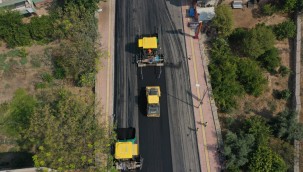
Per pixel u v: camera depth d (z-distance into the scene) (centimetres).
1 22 4834
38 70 4925
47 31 5016
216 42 4975
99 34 5025
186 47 5047
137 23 5247
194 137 4403
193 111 4572
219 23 4828
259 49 4734
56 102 4472
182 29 5194
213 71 4750
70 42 4919
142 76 4819
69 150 3700
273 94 4712
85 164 3750
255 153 4059
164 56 4962
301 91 4641
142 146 4350
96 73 4822
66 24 4681
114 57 4969
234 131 4428
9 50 5094
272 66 4797
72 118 3847
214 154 4297
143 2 5403
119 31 5178
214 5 5328
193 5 5369
